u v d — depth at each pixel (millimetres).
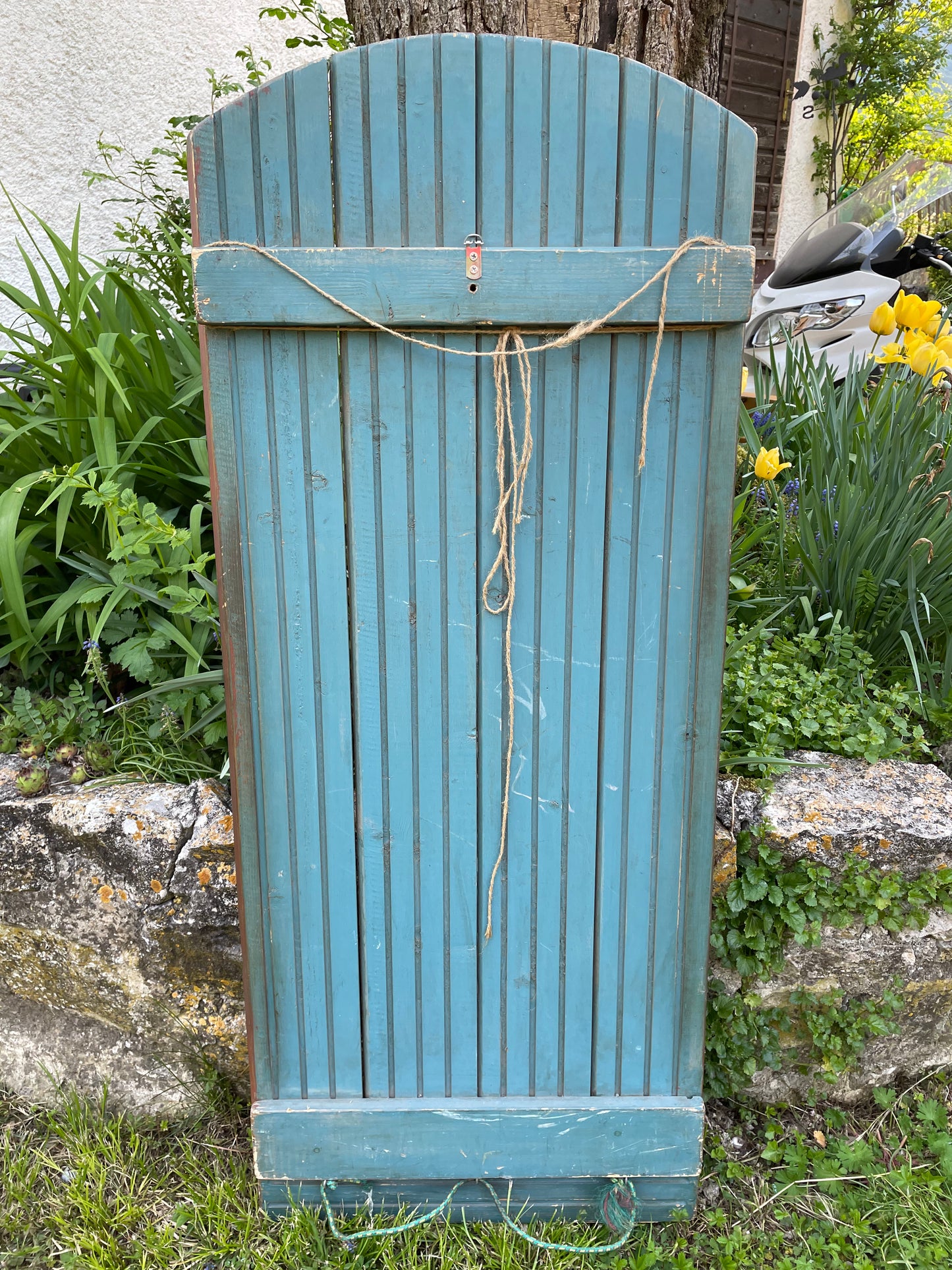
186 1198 1663
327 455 1317
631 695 1418
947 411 2635
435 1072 1576
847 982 1799
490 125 1187
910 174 4059
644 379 1294
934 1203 1641
